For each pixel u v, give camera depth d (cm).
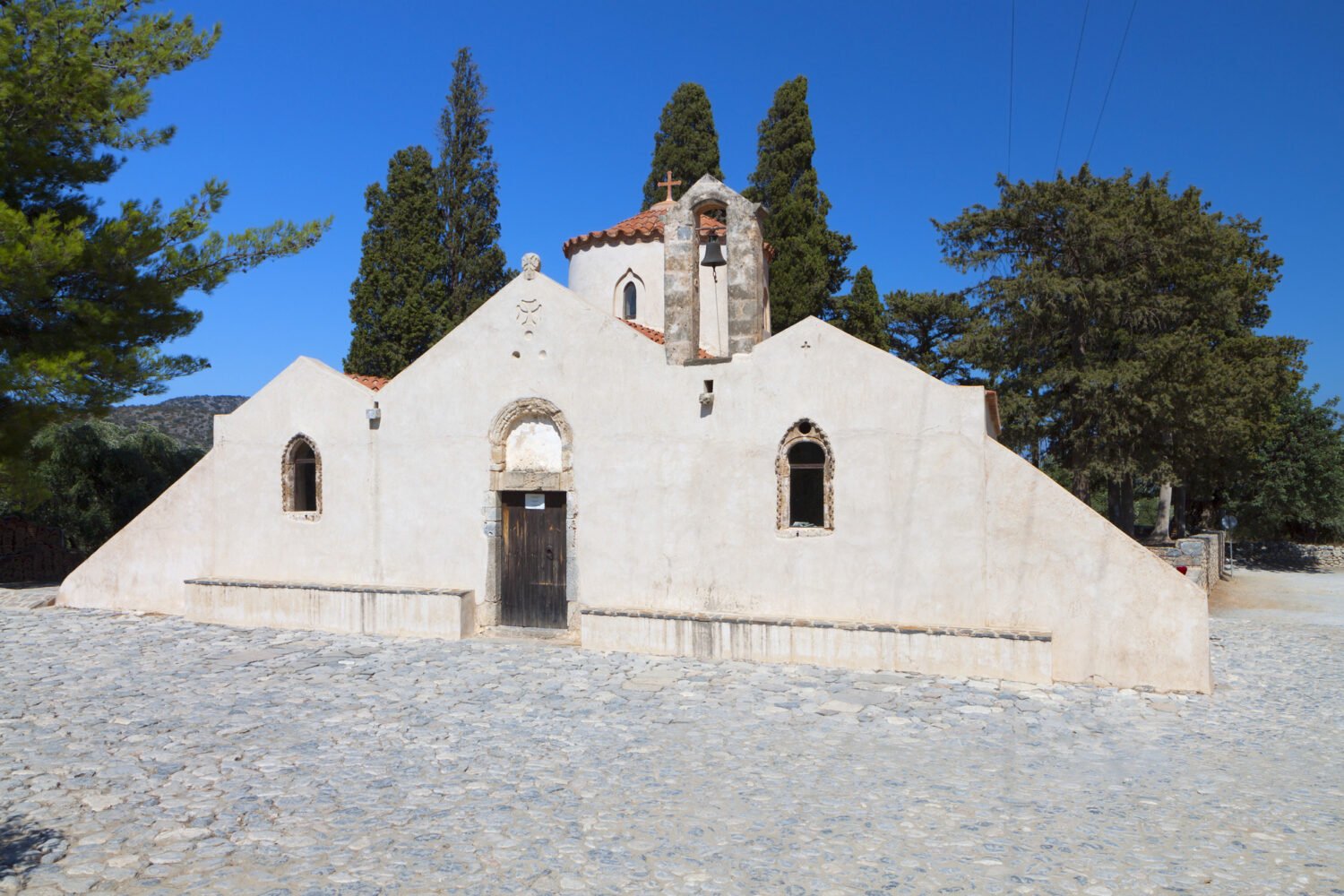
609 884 617
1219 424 2666
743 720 1023
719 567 1373
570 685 1180
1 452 1689
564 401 1483
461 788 808
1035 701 1105
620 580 1434
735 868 644
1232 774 855
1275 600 2475
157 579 1745
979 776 845
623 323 1454
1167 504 3616
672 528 1403
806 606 1323
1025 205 2653
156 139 1852
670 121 3127
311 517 1641
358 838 695
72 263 1569
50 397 1625
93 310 1633
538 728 996
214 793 789
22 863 643
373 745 933
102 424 2725
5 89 1554
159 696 1124
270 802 769
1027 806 770
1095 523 1191
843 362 1312
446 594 1491
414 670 1266
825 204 2770
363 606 1538
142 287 1720
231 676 1235
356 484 1611
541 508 1518
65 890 601
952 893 605
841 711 1059
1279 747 942
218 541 1705
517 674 1245
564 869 641
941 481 1256
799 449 1420
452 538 1548
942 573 1254
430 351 1573
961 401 1250
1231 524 4353
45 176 1720
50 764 862
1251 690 1202
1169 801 782
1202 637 1149
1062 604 1201
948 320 3425
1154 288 2645
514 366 1520
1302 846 685
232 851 667
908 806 766
